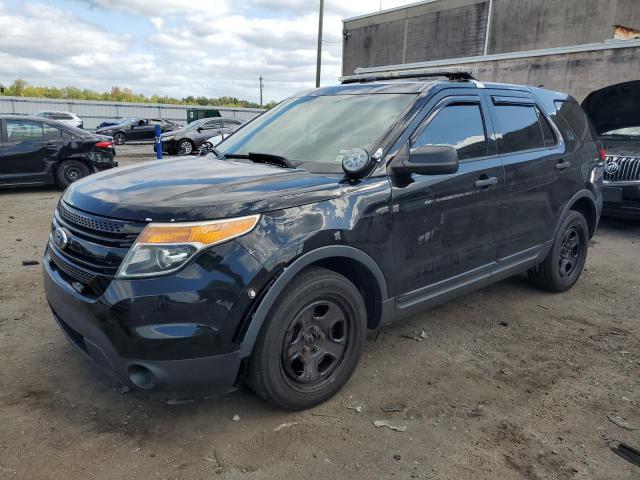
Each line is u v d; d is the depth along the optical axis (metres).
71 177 10.09
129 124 28.12
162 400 2.91
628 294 4.94
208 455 2.49
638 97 8.31
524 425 2.80
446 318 4.23
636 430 2.79
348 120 3.42
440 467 2.46
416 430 2.73
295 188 2.72
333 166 3.06
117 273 2.37
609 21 29.30
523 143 4.11
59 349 3.47
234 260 2.41
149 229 2.36
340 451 2.54
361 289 3.15
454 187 3.38
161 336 2.32
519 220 4.02
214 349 2.42
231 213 2.44
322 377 2.90
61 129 9.95
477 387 3.18
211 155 3.73
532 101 4.34
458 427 2.77
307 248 2.62
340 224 2.76
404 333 3.91
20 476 2.30
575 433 2.75
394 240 3.06
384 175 3.02
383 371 3.33
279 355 2.63
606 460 2.54
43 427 2.65
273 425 2.73
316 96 3.91
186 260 2.35
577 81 14.66
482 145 3.71
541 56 15.18
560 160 4.41
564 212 4.55
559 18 31.12
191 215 2.38
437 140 3.37
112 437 2.60
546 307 4.54
